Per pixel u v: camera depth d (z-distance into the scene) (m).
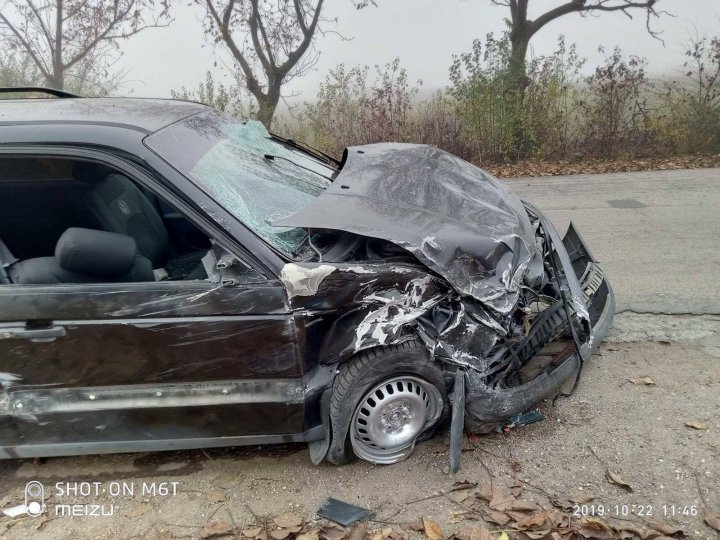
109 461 3.25
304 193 3.26
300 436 2.93
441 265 2.73
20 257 3.10
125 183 3.11
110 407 2.78
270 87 11.83
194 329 2.66
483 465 2.98
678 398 3.35
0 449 2.85
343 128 10.85
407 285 2.73
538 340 3.23
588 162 10.05
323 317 2.78
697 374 3.55
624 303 4.44
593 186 8.19
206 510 2.86
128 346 2.67
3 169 2.76
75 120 2.85
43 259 2.79
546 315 3.27
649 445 3.02
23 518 2.88
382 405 2.86
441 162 3.81
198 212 2.68
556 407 3.36
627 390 3.46
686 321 4.13
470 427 3.04
